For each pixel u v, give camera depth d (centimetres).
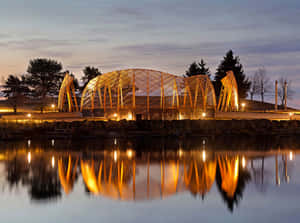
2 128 3847
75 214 1312
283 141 3622
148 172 2030
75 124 4219
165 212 1340
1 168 2128
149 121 4381
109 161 2375
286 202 1452
